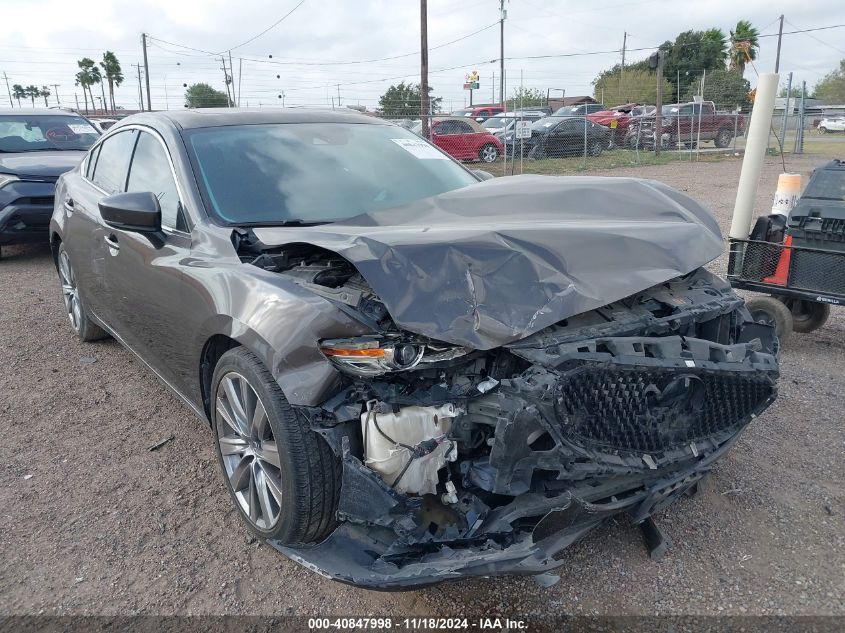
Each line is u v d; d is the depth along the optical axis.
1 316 6.23
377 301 2.46
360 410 2.38
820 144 27.94
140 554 2.92
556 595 2.65
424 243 2.53
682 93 53.47
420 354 2.33
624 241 2.78
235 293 2.78
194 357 3.18
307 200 3.47
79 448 3.82
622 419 2.45
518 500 2.34
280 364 2.46
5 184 7.97
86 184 4.89
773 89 4.98
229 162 3.56
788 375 4.65
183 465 3.62
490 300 2.39
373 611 2.59
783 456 3.59
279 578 2.78
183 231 3.35
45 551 2.95
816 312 5.25
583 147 23.36
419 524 2.34
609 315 2.62
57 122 9.77
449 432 2.35
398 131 4.40
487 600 2.63
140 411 4.27
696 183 16.61
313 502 2.50
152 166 3.86
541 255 2.60
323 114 4.28
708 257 2.98
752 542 2.93
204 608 2.62
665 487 2.55
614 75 54.50
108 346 5.43
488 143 21.58
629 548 2.91
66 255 5.25
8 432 4.02
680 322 2.73
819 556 2.83
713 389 2.66
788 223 4.82
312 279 2.67
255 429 2.72
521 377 2.28
